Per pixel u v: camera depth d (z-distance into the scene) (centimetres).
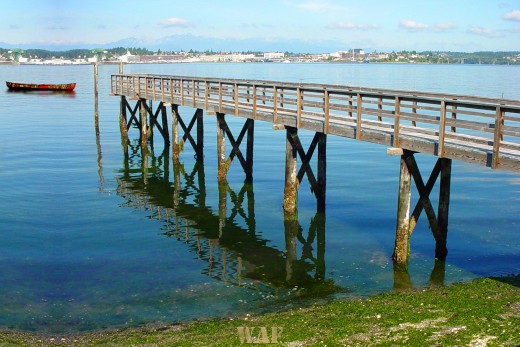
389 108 4284
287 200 2050
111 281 1467
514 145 1262
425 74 12488
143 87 3534
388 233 1848
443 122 1362
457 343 993
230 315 1240
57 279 1479
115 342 1106
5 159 3139
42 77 12912
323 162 2022
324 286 1414
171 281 1468
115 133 4188
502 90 6531
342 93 1686
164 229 1942
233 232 1905
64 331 1178
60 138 3897
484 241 1725
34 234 1861
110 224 1991
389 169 2861
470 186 2439
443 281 1412
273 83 2583
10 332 1170
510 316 1095
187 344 1066
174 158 2994
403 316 1133
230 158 2550
